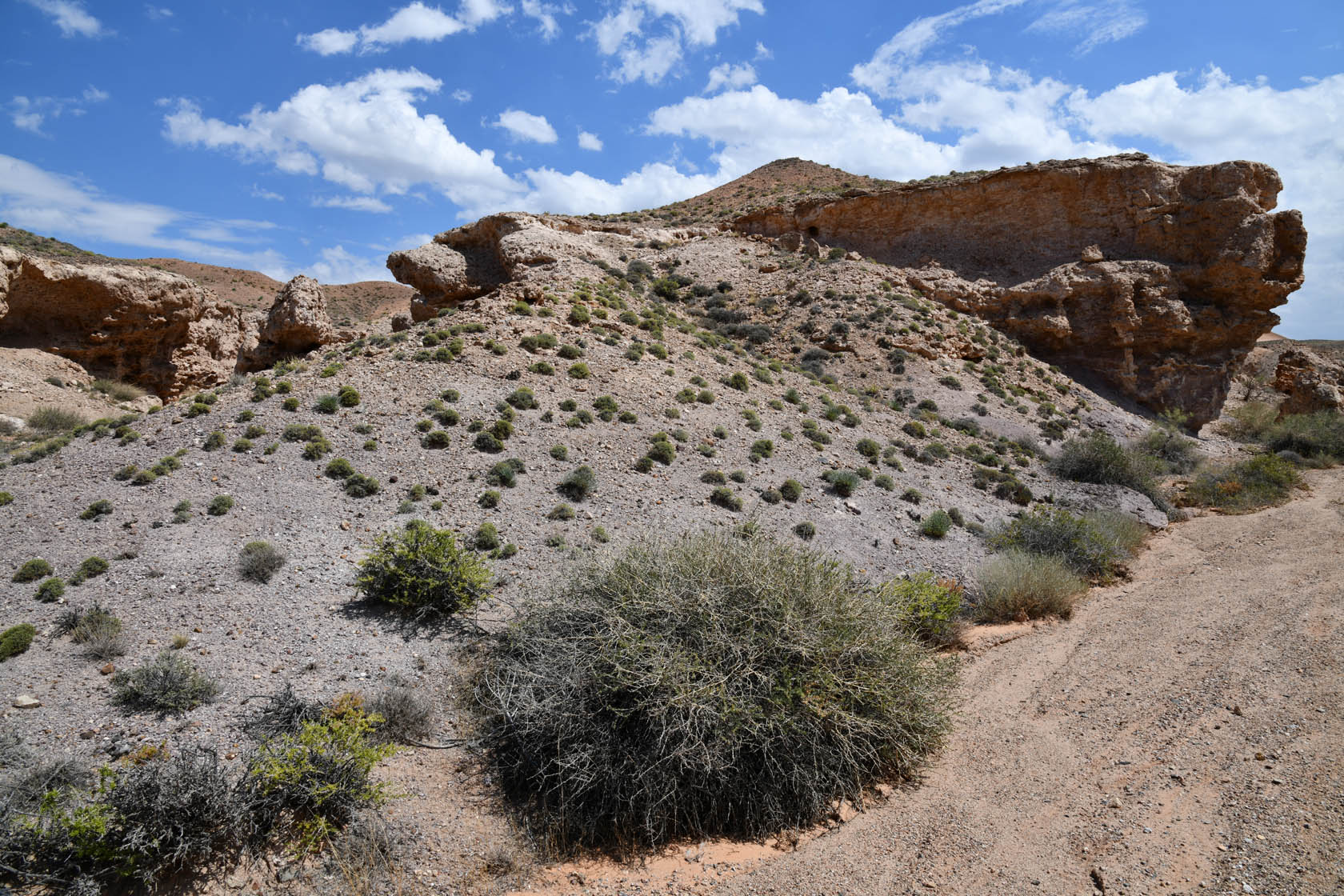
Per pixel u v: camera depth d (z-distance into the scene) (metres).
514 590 12.50
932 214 47.78
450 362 22.47
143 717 8.34
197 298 42.56
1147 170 42.44
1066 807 7.52
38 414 29.59
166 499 14.36
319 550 13.16
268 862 6.72
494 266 44.09
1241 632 11.95
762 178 83.38
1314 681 9.70
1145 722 9.26
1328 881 5.80
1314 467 29.44
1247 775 7.61
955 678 10.20
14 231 53.22
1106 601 14.88
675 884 6.77
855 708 8.43
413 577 11.28
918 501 20.28
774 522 17.50
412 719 8.82
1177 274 41.53
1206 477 25.91
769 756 7.72
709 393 24.38
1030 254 45.12
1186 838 6.69
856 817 7.82
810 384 30.97
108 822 6.24
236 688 9.05
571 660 8.37
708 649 8.15
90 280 36.94
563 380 22.81
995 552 17.45
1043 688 10.83
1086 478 25.45
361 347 24.08
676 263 48.41
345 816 7.25
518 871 6.95
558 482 17.28
